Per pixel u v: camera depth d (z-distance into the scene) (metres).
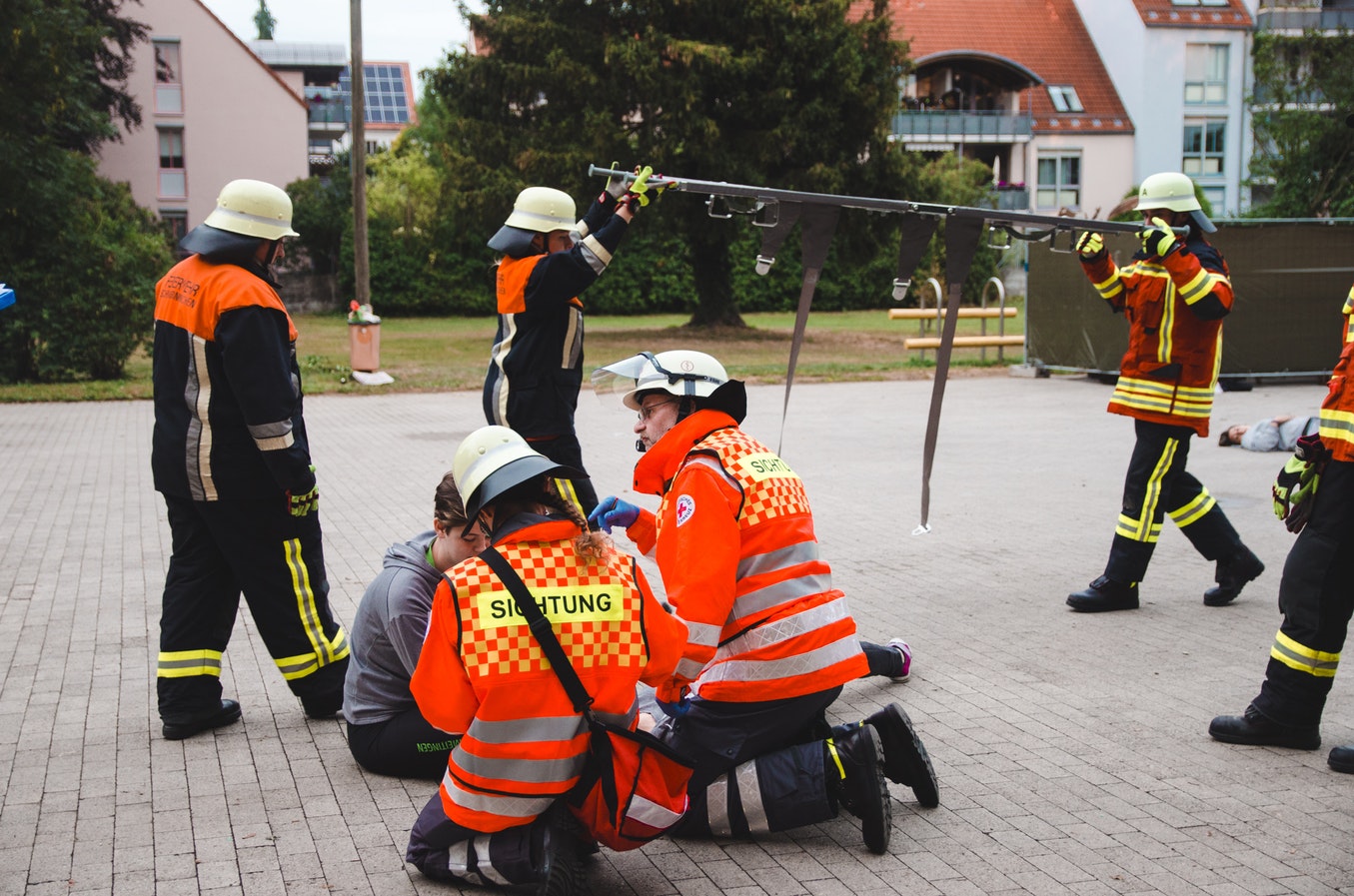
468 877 3.36
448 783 3.29
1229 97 50.47
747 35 26.88
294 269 40.75
